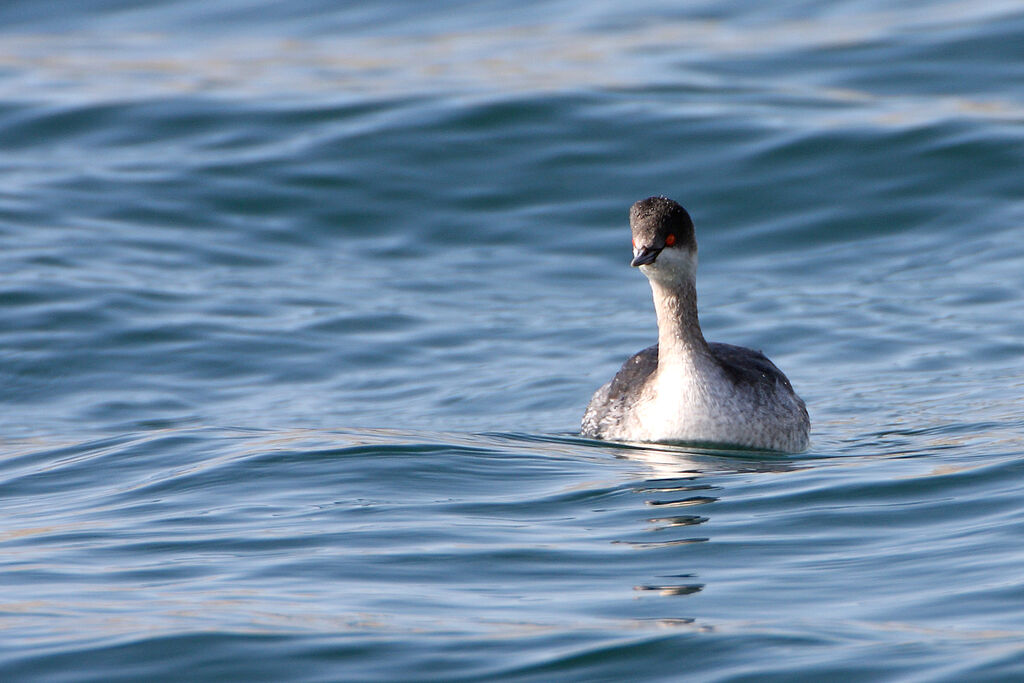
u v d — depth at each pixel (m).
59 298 16.66
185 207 19.98
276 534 9.23
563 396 14.59
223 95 24.44
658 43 27.28
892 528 9.20
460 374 15.31
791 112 22.66
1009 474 10.38
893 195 20.11
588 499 10.26
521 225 19.88
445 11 32.19
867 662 6.74
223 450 11.67
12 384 14.86
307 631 7.28
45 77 26.22
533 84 24.20
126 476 11.08
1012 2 27.17
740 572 8.33
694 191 20.58
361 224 19.89
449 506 10.02
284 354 15.74
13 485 11.08
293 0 34.00
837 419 13.61
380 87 24.67
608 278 18.38
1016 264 17.92
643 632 7.23
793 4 29.94
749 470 11.38
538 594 7.95
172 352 15.66
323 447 11.63
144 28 32.22
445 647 7.06
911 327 16.25
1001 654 6.72
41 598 7.93
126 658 6.95
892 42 25.72
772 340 16.19
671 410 12.78
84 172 21.06
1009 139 20.98
